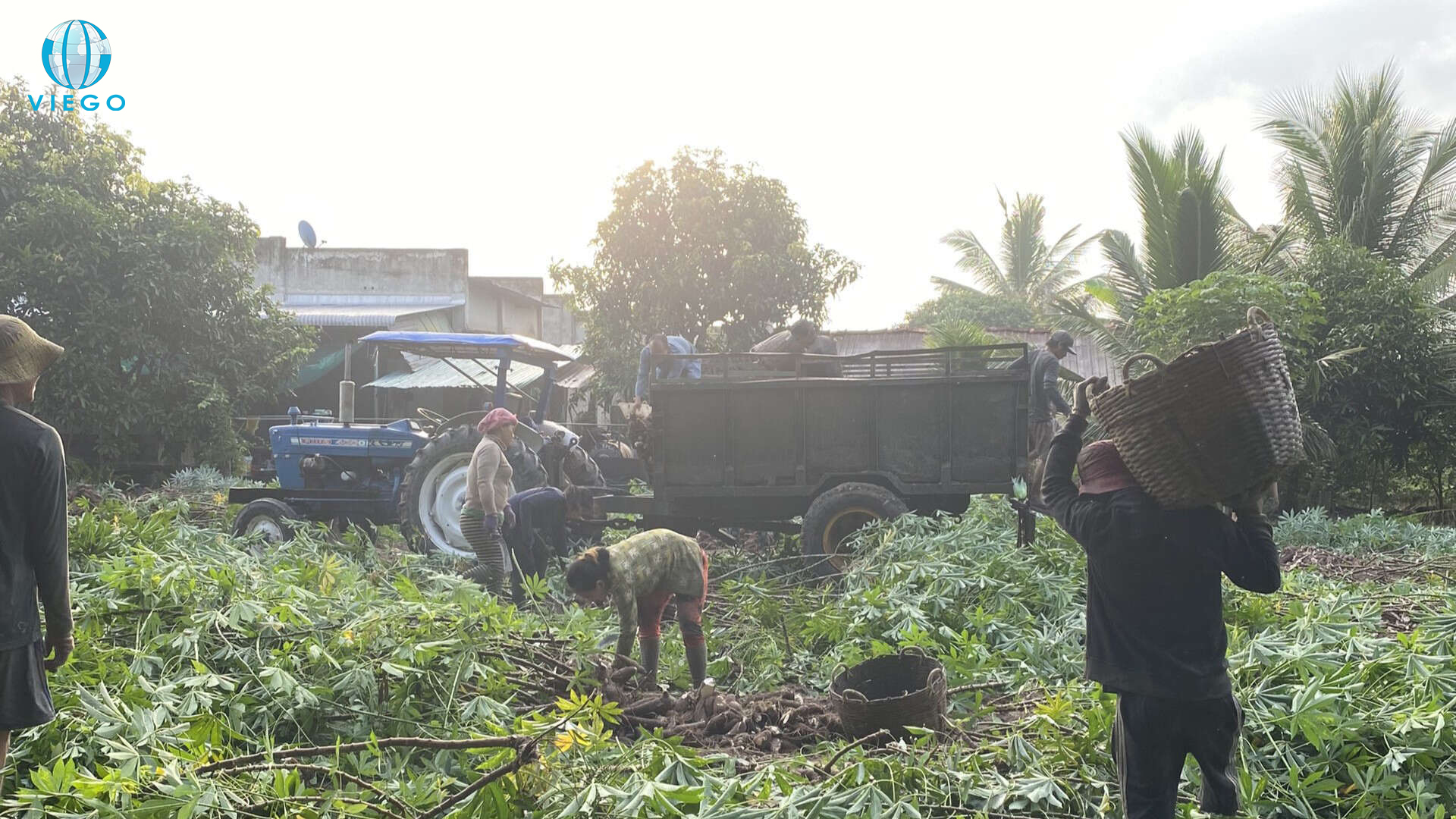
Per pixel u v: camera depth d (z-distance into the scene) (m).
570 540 9.43
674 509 8.91
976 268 31.25
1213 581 2.88
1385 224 16.30
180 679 4.23
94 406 14.20
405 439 10.30
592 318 18.62
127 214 14.98
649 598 5.43
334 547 9.13
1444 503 15.16
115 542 6.17
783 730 4.58
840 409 8.46
